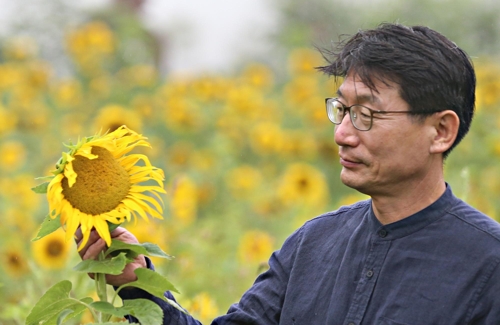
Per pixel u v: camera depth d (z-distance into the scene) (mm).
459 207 4387
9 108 17578
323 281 4602
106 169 4203
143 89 19812
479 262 4188
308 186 13133
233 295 9586
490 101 15477
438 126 4355
